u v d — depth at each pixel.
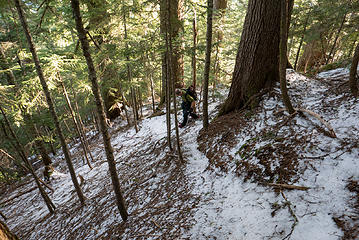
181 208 3.65
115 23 7.35
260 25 4.95
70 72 7.64
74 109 12.52
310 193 2.62
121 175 6.30
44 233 5.58
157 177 5.16
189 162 4.98
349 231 2.00
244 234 2.60
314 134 3.39
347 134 3.12
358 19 6.97
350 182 2.47
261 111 4.85
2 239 1.85
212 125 5.73
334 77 5.80
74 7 2.80
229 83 9.14
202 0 6.90
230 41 8.83
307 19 6.99
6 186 11.12
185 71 14.35
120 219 4.29
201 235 2.88
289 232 2.31
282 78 3.90
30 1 4.27
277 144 3.59
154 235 3.33
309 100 4.59
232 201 3.23
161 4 4.53
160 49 4.74
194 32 6.99
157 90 15.18
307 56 10.51
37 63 4.51
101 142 11.83
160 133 7.97
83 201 5.79
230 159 4.10
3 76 7.83
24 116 7.70
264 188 3.12
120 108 15.02
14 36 8.38
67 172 10.17
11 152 7.30
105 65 7.97
